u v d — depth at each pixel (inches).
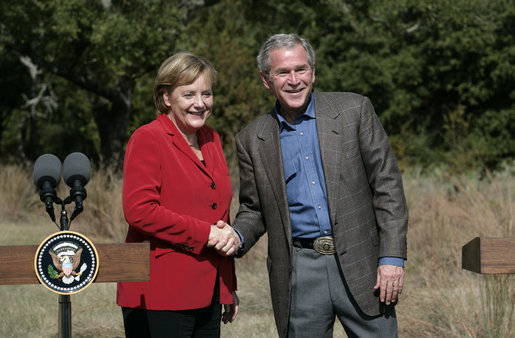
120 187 367.9
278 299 126.5
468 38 848.9
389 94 877.8
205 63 117.6
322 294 123.1
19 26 552.4
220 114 625.9
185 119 117.1
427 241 284.2
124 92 663.1
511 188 308.8
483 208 266.2
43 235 352.2
